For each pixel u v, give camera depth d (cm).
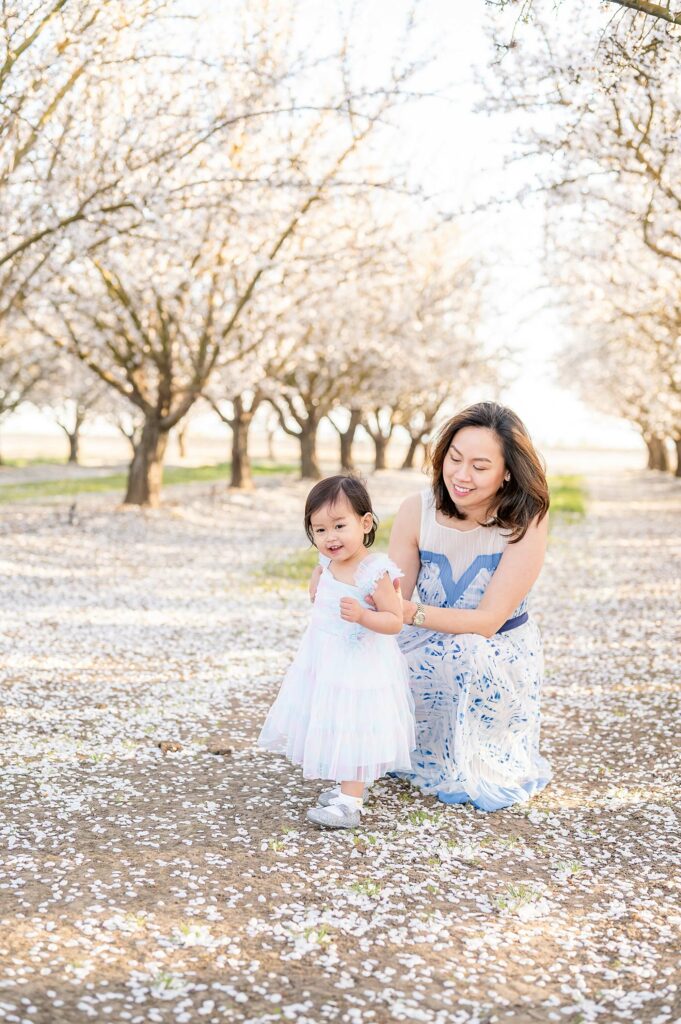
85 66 1026
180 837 377
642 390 3469
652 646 827
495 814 424
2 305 1459
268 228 1628
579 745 537
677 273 1509
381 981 279
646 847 390
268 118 1248
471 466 424
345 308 2234
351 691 397
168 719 558
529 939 309
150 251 1711
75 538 1608
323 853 368
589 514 2412
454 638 428
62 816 394
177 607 998
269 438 5828
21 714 552
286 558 1466
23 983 265
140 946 289
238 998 265
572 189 940
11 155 1048
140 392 2072
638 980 286
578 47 804
